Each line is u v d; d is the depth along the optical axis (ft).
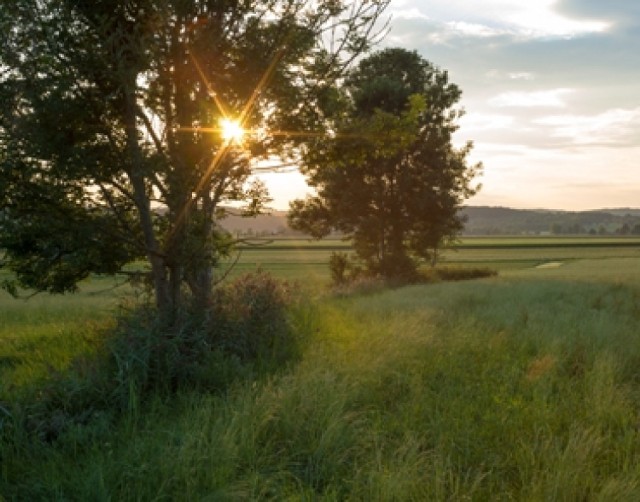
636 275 116.47
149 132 29.22
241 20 28.99
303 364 27.68
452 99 119.96
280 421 19.48
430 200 115.44
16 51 25.35
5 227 27.25
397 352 30.32
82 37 26.91
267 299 35.96
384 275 119.65
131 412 21.07
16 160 25.82
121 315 29.22
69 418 20.13
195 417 19.86
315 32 29.91
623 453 18.38
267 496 15.85
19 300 75.51
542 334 36.45
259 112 29.58
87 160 26.27
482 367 29.17
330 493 15.71
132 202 31.04
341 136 32.86
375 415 21.63
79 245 28.84
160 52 27.35
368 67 123.54
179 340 25.23
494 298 63.16
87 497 14.85
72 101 25.84
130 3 27.45
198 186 29.27
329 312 46.83
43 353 33.35
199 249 29.27
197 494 14.93
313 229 126.52
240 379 24.85
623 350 31.94
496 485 16.44
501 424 20.45
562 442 18.58
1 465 17.35
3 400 21.90
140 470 15.67
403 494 15.03
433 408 22.80
